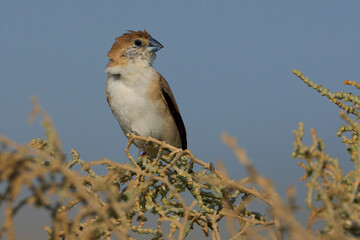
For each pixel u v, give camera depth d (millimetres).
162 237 7117
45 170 4949
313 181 5117
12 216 4750
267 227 6289
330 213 4910
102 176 7340
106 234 6250
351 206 5086
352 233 4973
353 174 5426
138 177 7367
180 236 6473
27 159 4918
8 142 4910
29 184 4816
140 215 7336
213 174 7465
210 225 7840
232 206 7797
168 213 7891
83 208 5496
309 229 4949
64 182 5207
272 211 6289
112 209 5809
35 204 4910
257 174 4930
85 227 6289
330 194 5137
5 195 4750
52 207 5188
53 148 5098
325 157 5281
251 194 7133
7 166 4770
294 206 5000
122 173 7027
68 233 5363
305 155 5254
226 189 7504
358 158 5520
